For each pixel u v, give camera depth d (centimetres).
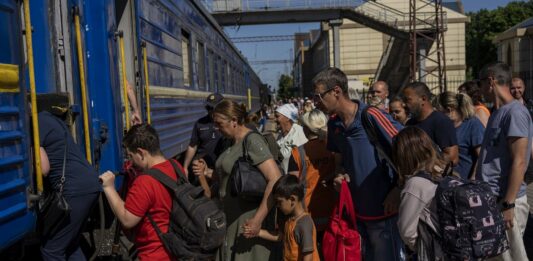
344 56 4366
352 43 4341
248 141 414
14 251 378
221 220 345
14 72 331
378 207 418
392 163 402
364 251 436
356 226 426
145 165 362
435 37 3694
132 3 656
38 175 350
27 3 353
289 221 424
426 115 517
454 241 315
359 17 3475
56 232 377
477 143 556
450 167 355
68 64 453
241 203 424
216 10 3406
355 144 419
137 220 343
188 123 999
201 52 1234
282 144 657
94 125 502
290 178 411
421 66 3775
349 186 434
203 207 343
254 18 3428
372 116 401
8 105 322
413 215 334
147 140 358
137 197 343
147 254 350
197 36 1160
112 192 352
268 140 471
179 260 343
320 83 422
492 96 445
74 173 381
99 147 505
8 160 315
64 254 384
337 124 435
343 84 421
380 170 414
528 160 428
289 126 661
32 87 351
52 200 364
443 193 321
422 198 332
